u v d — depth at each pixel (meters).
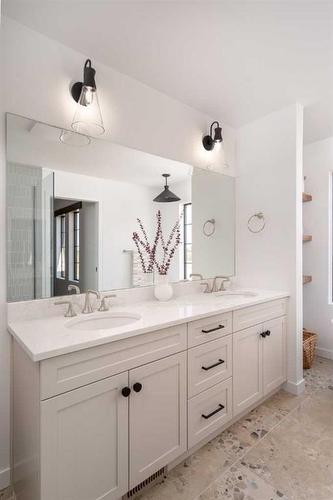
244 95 2.12
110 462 1.19
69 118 1.61
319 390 2.30
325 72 1.85
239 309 1.84
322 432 1.77
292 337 2.28
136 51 1.63
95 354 1.14
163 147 2.08
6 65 1.39
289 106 2.29
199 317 1.54
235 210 2.68
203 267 2.41
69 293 1.65
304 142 3.10
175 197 2.19
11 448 1.40
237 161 2.67
